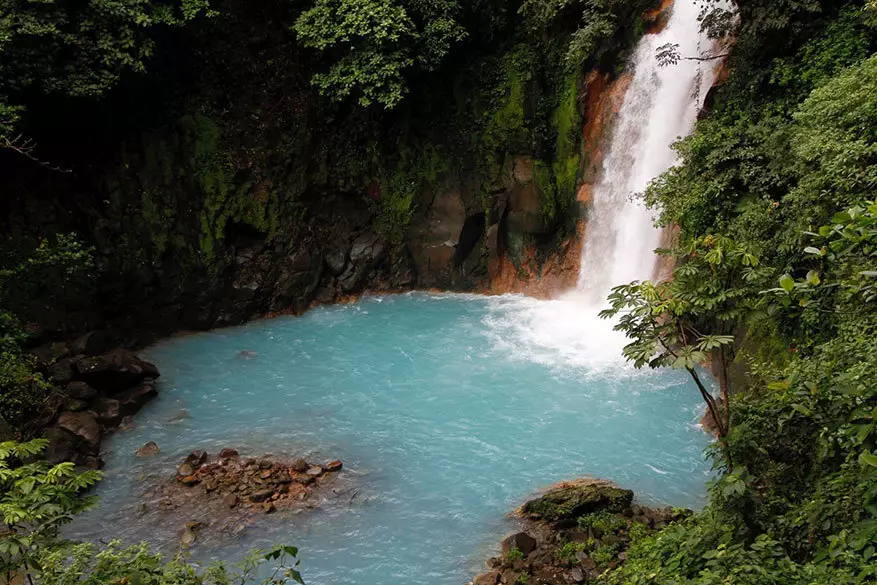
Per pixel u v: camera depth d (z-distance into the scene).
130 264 21.72
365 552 12.67
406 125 25.84
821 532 8.11
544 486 14.61
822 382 8.24
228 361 20.88
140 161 22.56
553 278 25.44
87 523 13.45
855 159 12.77
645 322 8.66
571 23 24.36
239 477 14.91
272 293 24.45
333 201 25.95
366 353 21.25
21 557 6.73
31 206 20.09
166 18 21.47
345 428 17.09
